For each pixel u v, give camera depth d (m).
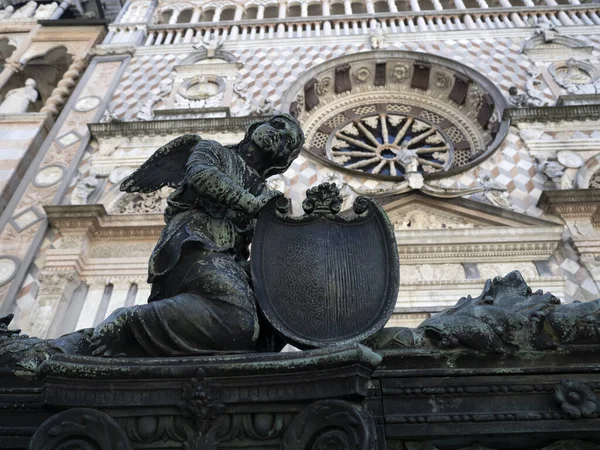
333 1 18.86
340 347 2.19
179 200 3.05
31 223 10.59
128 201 10.91
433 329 2.64
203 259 2.70
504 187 11.00
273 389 2.22
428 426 2.35
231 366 2.22
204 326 2.46
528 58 14.72
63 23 17.47
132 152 12.25
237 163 3.24
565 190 10.16
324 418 2.13
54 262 9.51
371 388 2.45
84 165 12.11
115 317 2.48
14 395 2.50
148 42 16.78
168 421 2.21
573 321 2.54
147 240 10.11
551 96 13.36
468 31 15.95
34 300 9.22
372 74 14.97
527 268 9.42
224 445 2.18
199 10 18.98
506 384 2.46
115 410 2.22
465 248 9.70
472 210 10.23
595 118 12.34
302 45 15.90
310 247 2.93
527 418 2.35
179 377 2.23
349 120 14.59
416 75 14.93
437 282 9.31
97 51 15.98
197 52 15.55
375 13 17.59
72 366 2.21
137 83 14.67
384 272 2.84
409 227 10.19
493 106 13.35
